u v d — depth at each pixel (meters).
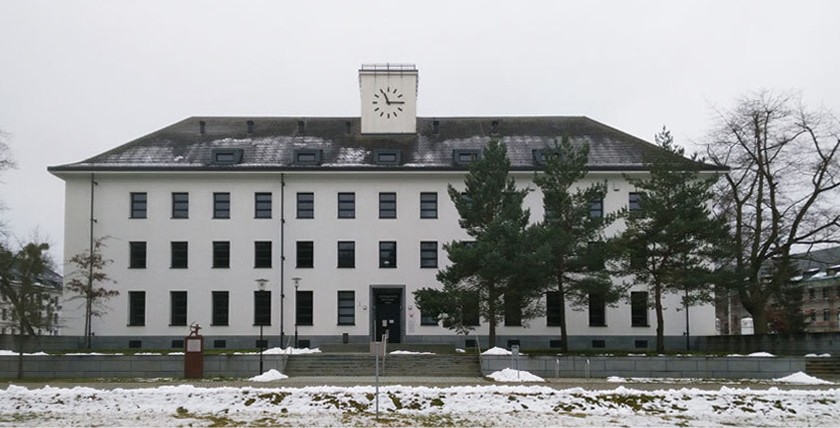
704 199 41.19
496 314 43.59
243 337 53.31
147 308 53.50
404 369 38.75
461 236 54.22
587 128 59.91
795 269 50.44
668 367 37.00
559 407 25.53
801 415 24.97
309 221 54.34
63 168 53.31
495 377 35.62
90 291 47.78
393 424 22.80
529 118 61.81
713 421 23.89
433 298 42.34
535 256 39.16
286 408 25.31
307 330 53.56
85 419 23.58
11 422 23.06
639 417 24.28
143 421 23.27
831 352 40.09
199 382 33.88
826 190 46.53
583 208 42.91
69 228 53.88
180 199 54.69
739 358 36.81
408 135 58.56
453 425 22.72
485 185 43.28
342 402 26.00
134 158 55.28
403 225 54.38
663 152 43.03
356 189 54.69
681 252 41.12
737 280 41.88
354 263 54.19
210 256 53.97
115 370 36.91
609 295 42.16
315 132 59.25
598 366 37.12
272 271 53.91
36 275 37.62
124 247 53.88
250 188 54.53
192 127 59.88
